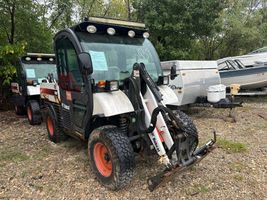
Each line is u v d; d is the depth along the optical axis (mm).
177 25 13047
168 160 3428
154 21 13352
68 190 3744
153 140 3592
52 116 5500
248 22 18156
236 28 17109
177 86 7391
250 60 10250
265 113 7996
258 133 6012
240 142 5406
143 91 3795
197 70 7664
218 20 14734
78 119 4367
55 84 5246
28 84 7598
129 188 3695
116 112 3596
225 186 3705
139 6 13961
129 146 3545
